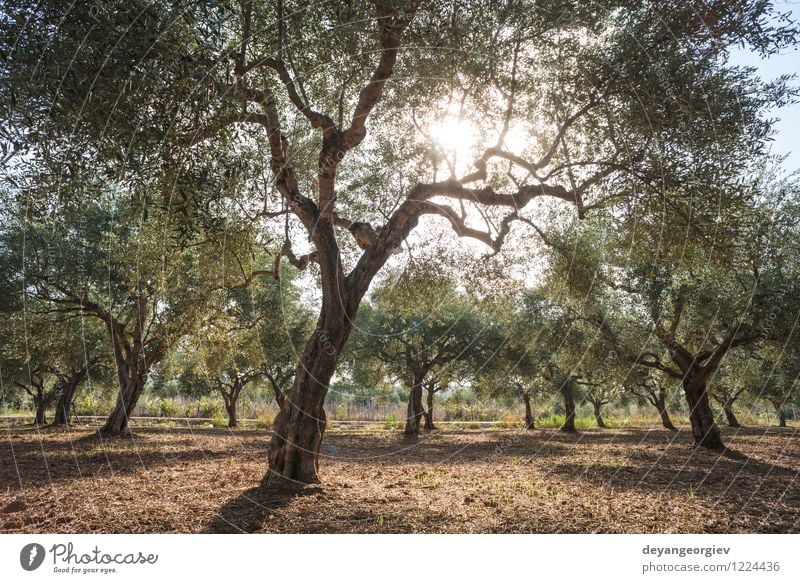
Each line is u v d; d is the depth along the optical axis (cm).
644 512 752
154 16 495
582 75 871
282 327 2623
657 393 3650
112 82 509
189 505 750
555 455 1659
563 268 1404
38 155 564
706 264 1181
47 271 1848
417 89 984
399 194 1259
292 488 842
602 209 1068
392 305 1502
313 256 1080
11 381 2992
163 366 2311
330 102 1084
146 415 4653
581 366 2030
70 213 638
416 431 2773
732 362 2364
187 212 616
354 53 890
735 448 1950
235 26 839
